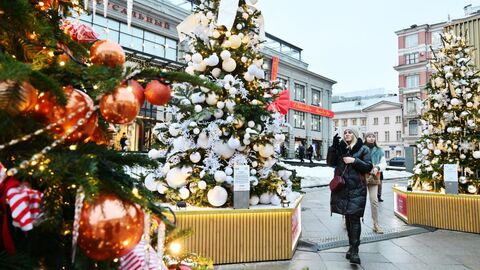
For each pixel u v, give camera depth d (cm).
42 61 122
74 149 107
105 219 91
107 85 103
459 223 584
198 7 516
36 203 93
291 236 412
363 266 402
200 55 464
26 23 112
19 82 87
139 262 120
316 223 664
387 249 477
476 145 632
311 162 2814
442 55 705
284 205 430
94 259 102
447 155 662
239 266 381
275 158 491
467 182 620
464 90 657
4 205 91
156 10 2116
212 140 423
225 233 385
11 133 94
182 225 371
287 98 529
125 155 125
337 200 412
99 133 140
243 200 402
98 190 88
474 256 447
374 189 582
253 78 472
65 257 110
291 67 3897
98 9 1833
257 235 397
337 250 471
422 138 701
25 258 92
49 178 91
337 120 6588
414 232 575
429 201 620
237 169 407
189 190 421
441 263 417
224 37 500
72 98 102
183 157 428
